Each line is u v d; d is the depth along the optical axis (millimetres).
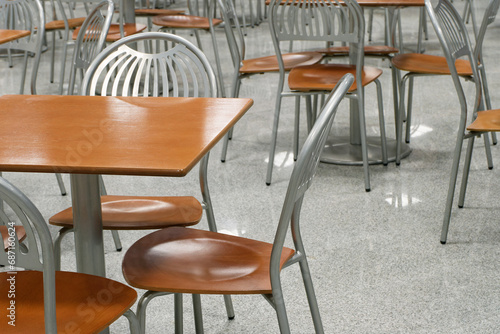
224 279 1352
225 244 1526
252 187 3080
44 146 1319
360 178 3150
